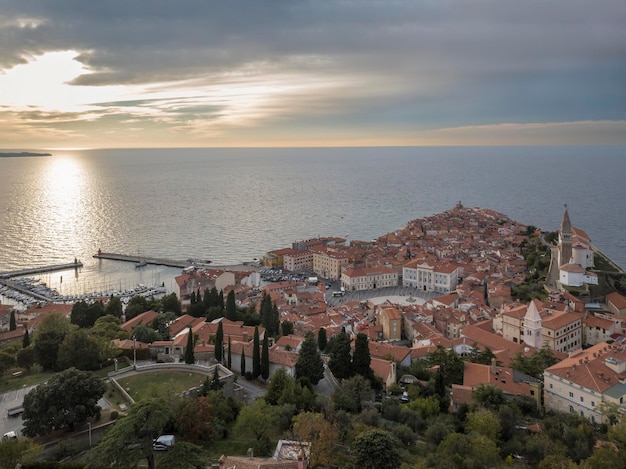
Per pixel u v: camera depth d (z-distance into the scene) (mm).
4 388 125188
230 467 79188
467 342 197500
